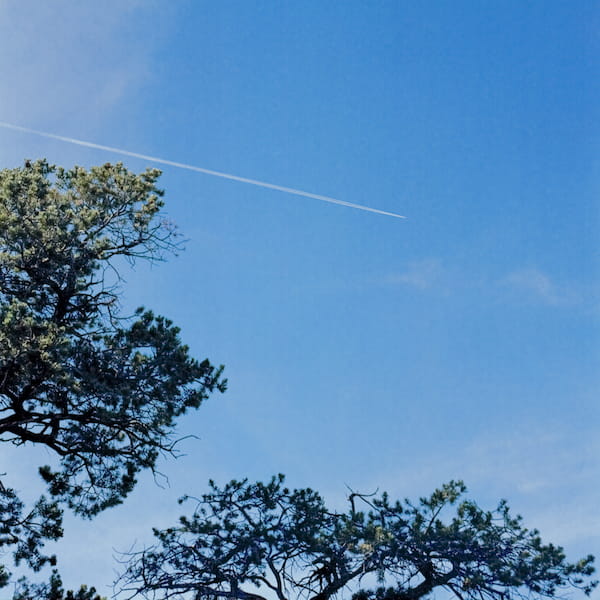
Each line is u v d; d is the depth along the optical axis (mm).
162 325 19859
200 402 20062
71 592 18406
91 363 19000
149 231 21406
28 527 19703
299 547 18156
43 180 20672
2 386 18266
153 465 20344
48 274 19703
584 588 16812
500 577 16672
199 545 18281
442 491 18406
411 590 17250
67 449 20016
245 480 19375
